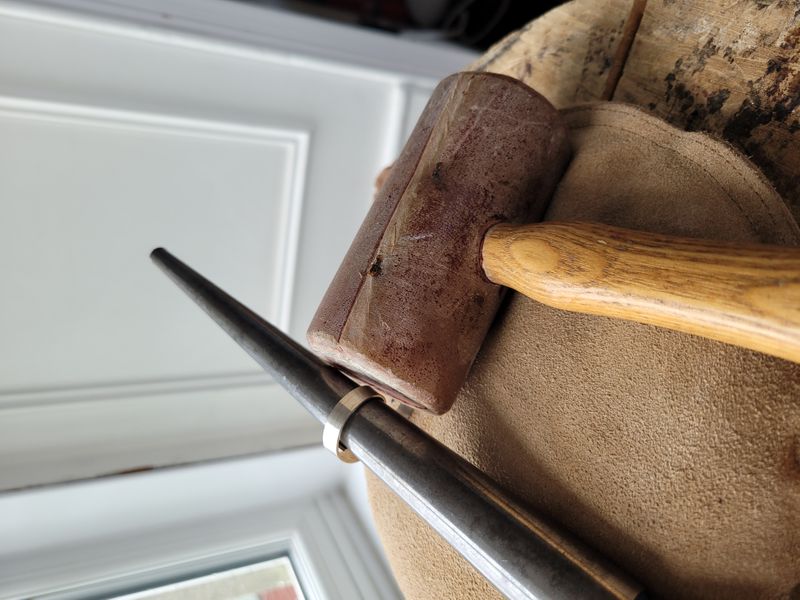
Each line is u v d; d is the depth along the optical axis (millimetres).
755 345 91
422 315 134
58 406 268
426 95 318
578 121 153
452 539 112
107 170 260
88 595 240
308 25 289
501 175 137
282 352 146
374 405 132
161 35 250
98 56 247
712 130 141
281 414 312
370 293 135
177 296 283
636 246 107
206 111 271
